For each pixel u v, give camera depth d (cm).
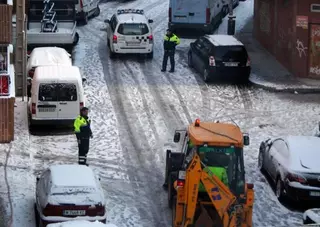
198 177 1948
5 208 2248
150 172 2634
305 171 2302
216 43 3669
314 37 3728
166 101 3388
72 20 4169
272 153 2519
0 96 2256
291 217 2300
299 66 3769
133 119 3147
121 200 2383
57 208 2006
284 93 3550
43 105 2911
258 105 3375
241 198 2020
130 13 4128
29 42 3984
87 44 4347
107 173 2598
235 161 2042
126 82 3641
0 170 2550
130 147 2853
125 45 3972
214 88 3597
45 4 4072
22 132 2934
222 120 3156
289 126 3120
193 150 2050
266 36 4347
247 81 3691
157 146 2873
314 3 3700
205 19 4494
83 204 2019
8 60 2258
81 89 2933
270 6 4244
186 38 4578
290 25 3850
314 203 2366
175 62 4022
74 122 2739
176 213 2047
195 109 3294
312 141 2475
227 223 1945
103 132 2991
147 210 2320
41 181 2156
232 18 4438
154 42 4441
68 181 2069
